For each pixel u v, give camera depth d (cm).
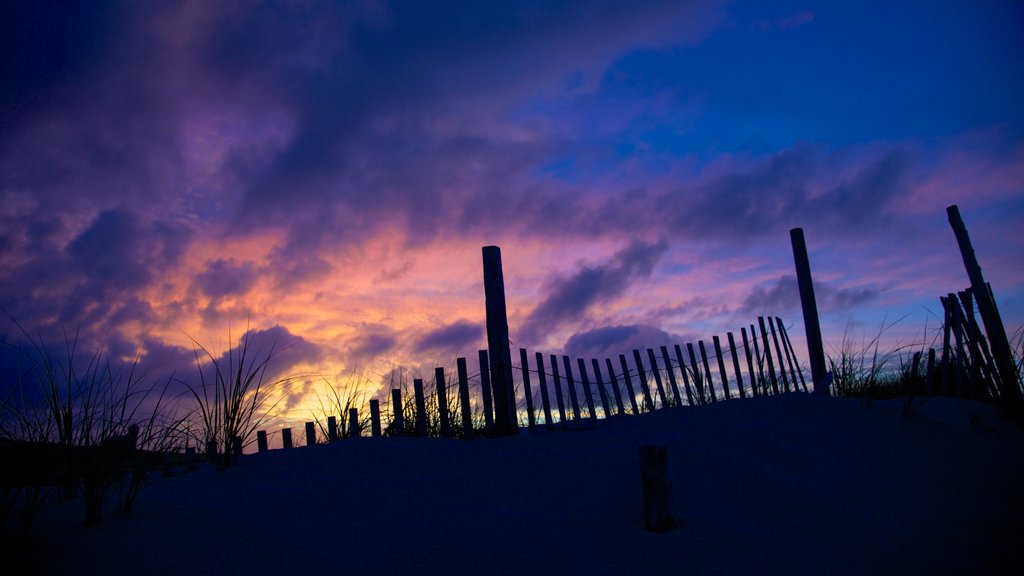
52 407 374
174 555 299
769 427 501
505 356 584
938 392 739
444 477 415
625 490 369
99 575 279
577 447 473
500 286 602
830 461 441
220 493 386
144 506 358
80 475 364
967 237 720
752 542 313
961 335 717
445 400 566
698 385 689
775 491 372
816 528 336
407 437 532
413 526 335
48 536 312
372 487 395
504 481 403
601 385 622
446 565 293
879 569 300
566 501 361
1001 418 623
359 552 305
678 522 329
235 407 455
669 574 285
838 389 751
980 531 358
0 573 273
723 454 423
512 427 570
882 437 498
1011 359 662
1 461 359
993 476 447
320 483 402
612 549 306
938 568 304
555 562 295
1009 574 300
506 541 313
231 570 287
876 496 392
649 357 671
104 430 382
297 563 294
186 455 488
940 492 412
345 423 607
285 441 565
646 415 568
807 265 773
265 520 343
